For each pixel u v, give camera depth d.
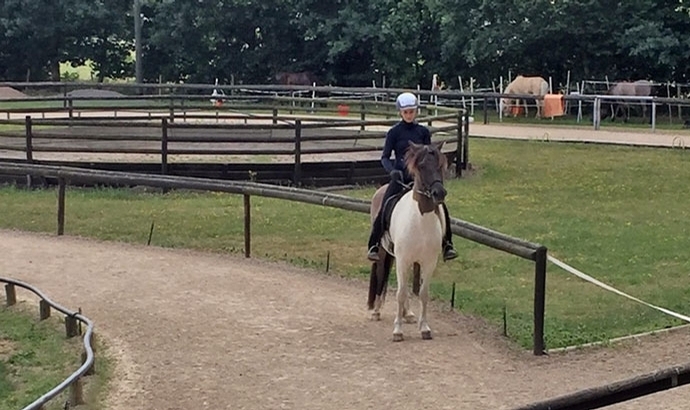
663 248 14.64
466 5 42.97
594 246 14.79
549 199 19.30
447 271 13.39
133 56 54.84
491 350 9.59
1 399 8.41
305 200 13.46
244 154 20.44
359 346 9.71
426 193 9.14
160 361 9.20
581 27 41.12
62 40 53.19
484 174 23.12
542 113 37.91
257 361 9.20
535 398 8.05
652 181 21.81
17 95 42.47
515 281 12.77
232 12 49.69
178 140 20.42
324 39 49.06
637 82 37.72
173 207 18.45
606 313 11.07
